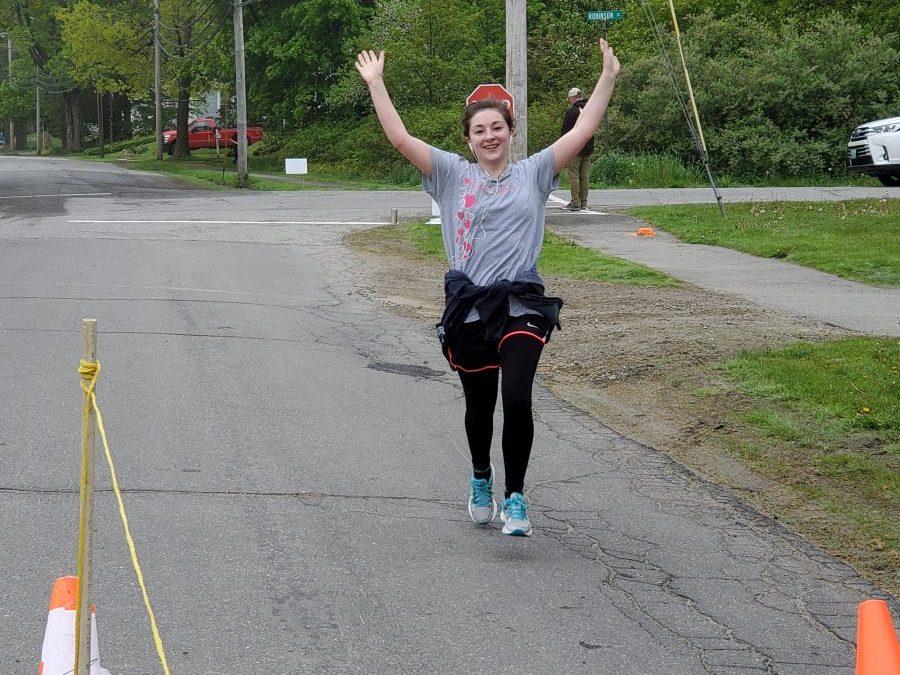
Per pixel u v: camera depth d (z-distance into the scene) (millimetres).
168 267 14141
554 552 5477
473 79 43469
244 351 9688
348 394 8461
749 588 5109
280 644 4348
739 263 14812
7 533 5457
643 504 6285
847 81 33344
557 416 8148
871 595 5074
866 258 14273
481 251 5258
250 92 54531
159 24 59438
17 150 116562
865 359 8891
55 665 3311
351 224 19250
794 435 7305
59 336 9969
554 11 49719
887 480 6461
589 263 14688
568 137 5355
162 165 51562
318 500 6102
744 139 33062
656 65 34594
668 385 8695
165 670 3654
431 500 6191
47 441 6977
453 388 8812
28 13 86375
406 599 4820
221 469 6559
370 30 48469
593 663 4270
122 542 5375
